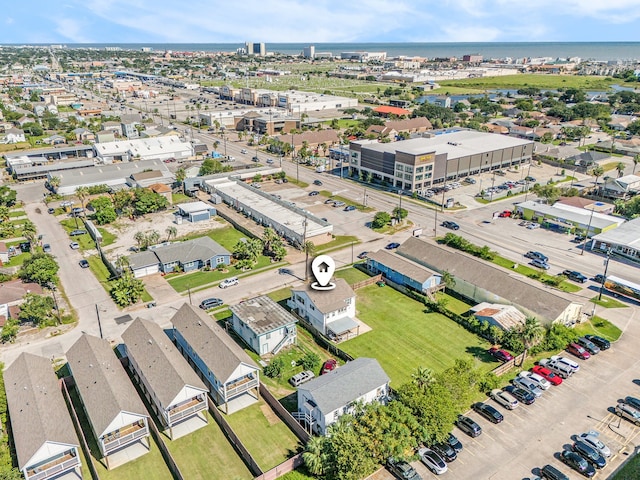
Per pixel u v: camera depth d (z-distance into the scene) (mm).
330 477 48250
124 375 58688
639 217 115375
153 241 104375
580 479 48312
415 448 51625
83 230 114312
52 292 86188
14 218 124125
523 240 108812
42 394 54406
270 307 74500
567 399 59969
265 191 143750
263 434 55062
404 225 117438
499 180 154750
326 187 148500
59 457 48781
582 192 140750
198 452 52594
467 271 86312
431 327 76312
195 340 64312
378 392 57906
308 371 64562
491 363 67250
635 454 51625
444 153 146250
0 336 72562
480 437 54250
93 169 151500
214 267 96688
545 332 70000
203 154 188875
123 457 52062
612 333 73562
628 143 187625
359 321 77938
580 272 93250
